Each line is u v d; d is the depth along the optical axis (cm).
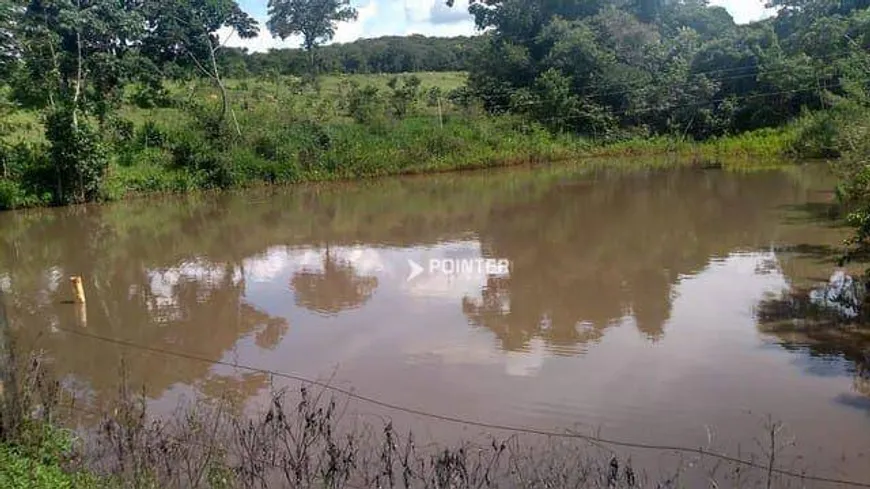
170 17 3325
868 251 1048
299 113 3147
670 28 4428
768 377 762
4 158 2258
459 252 1455
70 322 1066
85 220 2000
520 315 1018
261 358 887
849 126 1847
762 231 1505
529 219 1809
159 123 2831
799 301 1012
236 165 2655
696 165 2947
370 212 2016
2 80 2441
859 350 823
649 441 634
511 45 3897
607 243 1475
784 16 4075
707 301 1041
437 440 642
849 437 628
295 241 1638
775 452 605
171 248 1598
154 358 899
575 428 664
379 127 3173
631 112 3709
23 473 491
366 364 849
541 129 3544
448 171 3033
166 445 581
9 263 1487
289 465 573
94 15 2633
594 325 963
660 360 824
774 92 3469
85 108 2447
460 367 827
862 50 3130
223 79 3775
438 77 4862
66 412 702
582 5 4147
